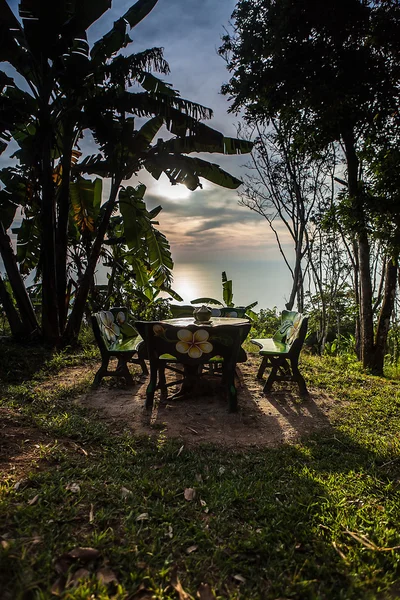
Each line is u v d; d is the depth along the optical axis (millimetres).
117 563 1891
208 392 5031
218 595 1775
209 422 4203
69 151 7637
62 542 1968
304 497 2613
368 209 6957
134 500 2438
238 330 4406
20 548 1885
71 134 7570
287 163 10867
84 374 5984
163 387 4812
